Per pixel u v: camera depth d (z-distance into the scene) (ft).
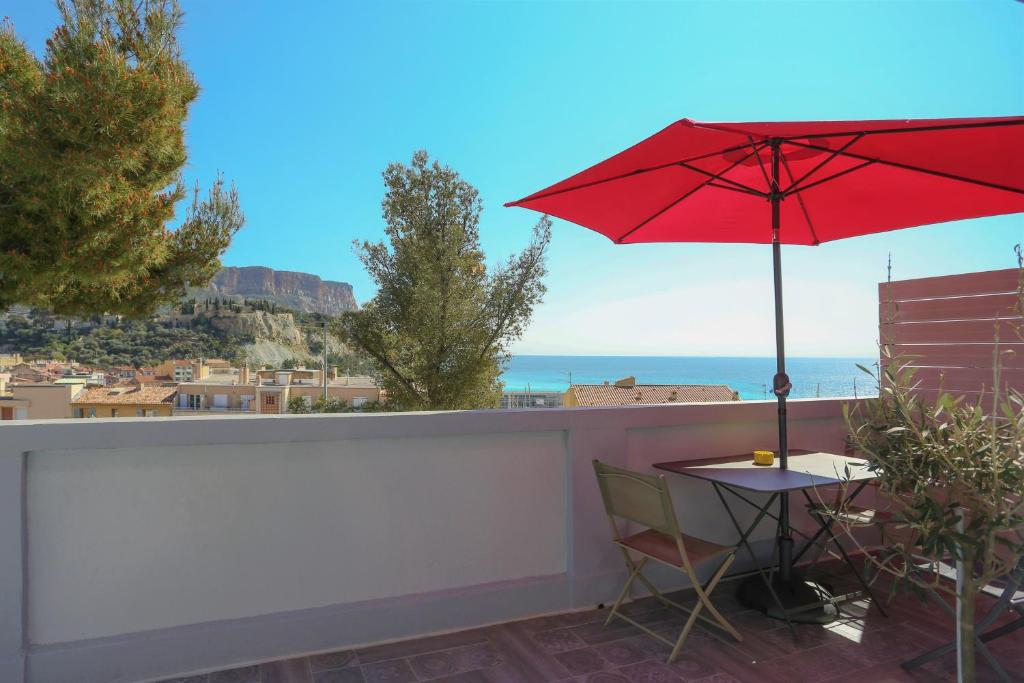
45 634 7.81
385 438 9.23
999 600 7.77
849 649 9.01
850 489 12.19
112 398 126.52
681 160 9.12
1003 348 11.28
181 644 8.21
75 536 7.95
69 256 25.05
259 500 8.73
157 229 27.96
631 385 147.43
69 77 23.21
